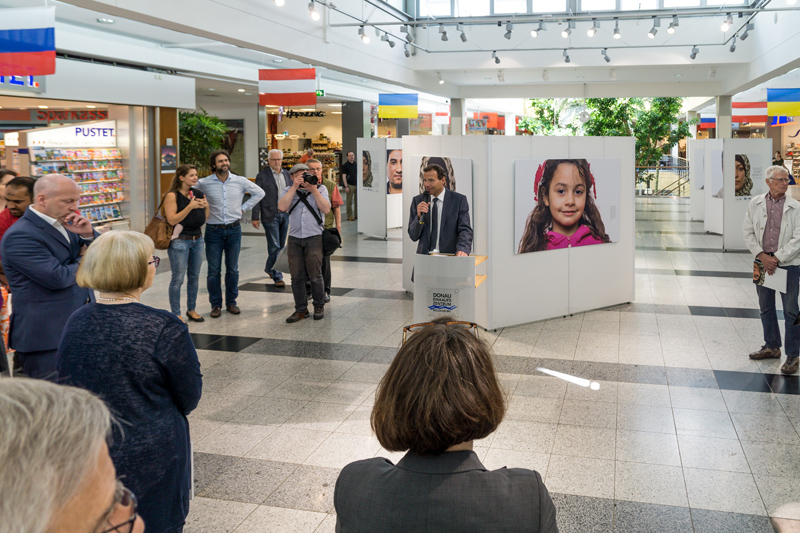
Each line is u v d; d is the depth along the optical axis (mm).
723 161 11484
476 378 1257
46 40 6066
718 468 3674
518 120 32312
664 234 14023
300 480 3586
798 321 5039
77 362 2143
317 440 4098
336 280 9242
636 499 3348
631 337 6352
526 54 14688
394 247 12367
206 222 7145
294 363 5633
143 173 13336
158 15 7176
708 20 13805
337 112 27703
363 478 1235
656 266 10211
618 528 3084
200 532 3080
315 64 11406
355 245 12648
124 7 6691
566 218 7031
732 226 11570
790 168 30094
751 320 6934
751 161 11453
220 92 18844
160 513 2203
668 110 26250
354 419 4430
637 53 14203
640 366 5477
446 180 6984
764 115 18688
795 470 3633
